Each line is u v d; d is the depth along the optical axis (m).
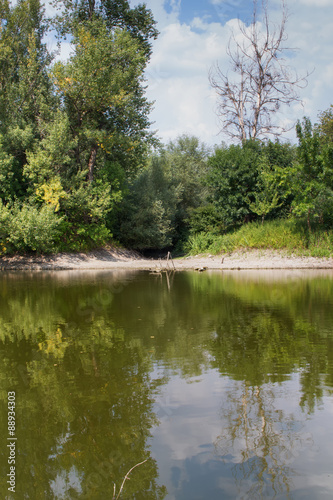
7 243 24.27
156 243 32.62
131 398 4.43
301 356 5.84
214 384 4.79
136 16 31.31
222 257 23.86
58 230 26.36
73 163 28.33
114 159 30.64
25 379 5.03
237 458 3.29
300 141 22.22
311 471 3.13
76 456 3.43
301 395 4.46
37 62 27.31
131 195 32.41
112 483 3.09
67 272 21.17
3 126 26.02
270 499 2.81
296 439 3.57
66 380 4.98
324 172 21.56
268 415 3.98
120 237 32.16
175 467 3.22
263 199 26.70
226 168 28.06
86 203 26.56
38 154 24.83
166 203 34.22
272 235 23.70
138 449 3.45
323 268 19.88
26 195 26.22
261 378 4.96
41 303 10.88
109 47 25.95
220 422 3.86
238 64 35.88
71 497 2.96
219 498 2.83
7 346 6.54
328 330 7.38
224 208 28.34
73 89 25.98
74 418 3.98
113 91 26.55
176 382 4.86
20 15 27.48
